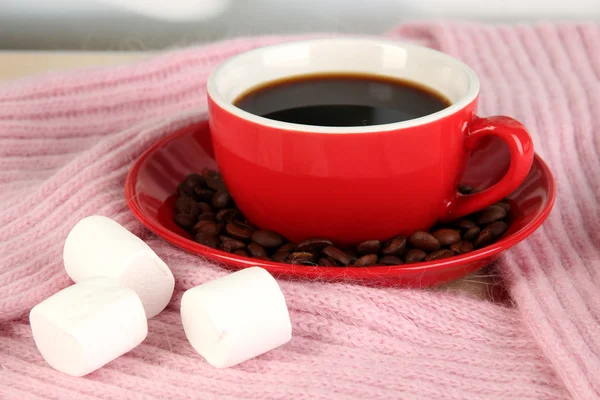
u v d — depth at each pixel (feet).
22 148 1.59
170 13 1.98
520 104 1.66
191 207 1.34
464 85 1.29
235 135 1.24
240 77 1.35
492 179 1.40
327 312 1.24
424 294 1.26
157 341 1.23
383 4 2.02
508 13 2.03
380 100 1.33
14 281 1.30
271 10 2.02
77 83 1.66
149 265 1.23
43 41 2.01
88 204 1.38
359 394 1.15
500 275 1.32
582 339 1.20
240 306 1.16
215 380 1.17
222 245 1.28
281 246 1.28
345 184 1.22
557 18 2.03
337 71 1.40
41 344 1.18
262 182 1.25
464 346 1.23
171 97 1.70
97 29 2.00
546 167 1.35
